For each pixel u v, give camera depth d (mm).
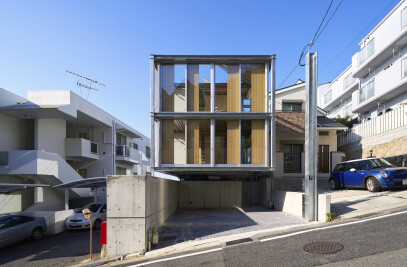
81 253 7785
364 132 17031
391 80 16938
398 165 12547
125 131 22594
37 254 8047
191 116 11086
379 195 9320
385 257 4281
